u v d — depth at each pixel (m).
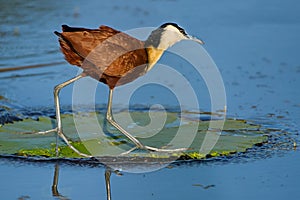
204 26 19.89
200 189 10.43
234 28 19.88
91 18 20.36
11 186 10.54
